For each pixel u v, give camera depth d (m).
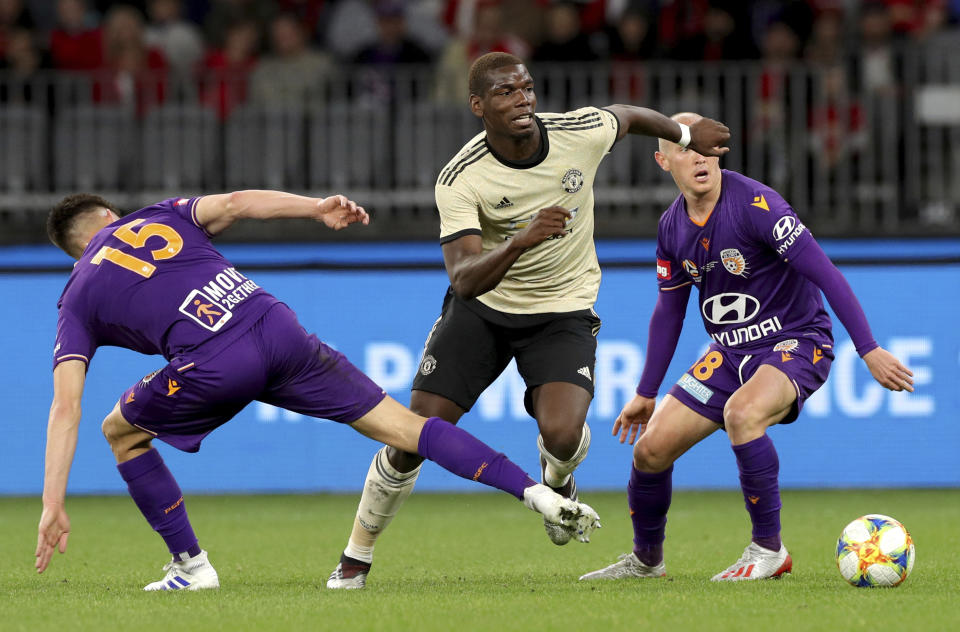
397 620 15.06
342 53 48.09
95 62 43.44
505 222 19.16
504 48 41.62
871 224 38.59
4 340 37.34
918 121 38.91
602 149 19.33
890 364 18.36
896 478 36.47
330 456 37.22
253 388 17.58
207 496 37.16
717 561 22.44
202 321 17.45
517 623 14.76
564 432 19.03
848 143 38.81
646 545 19.91
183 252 17.80
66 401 17.09
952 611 15.37
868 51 39.78
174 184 39.62
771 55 41.12
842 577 18.52
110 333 17.78
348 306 37.25
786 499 34.34
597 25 44.81
